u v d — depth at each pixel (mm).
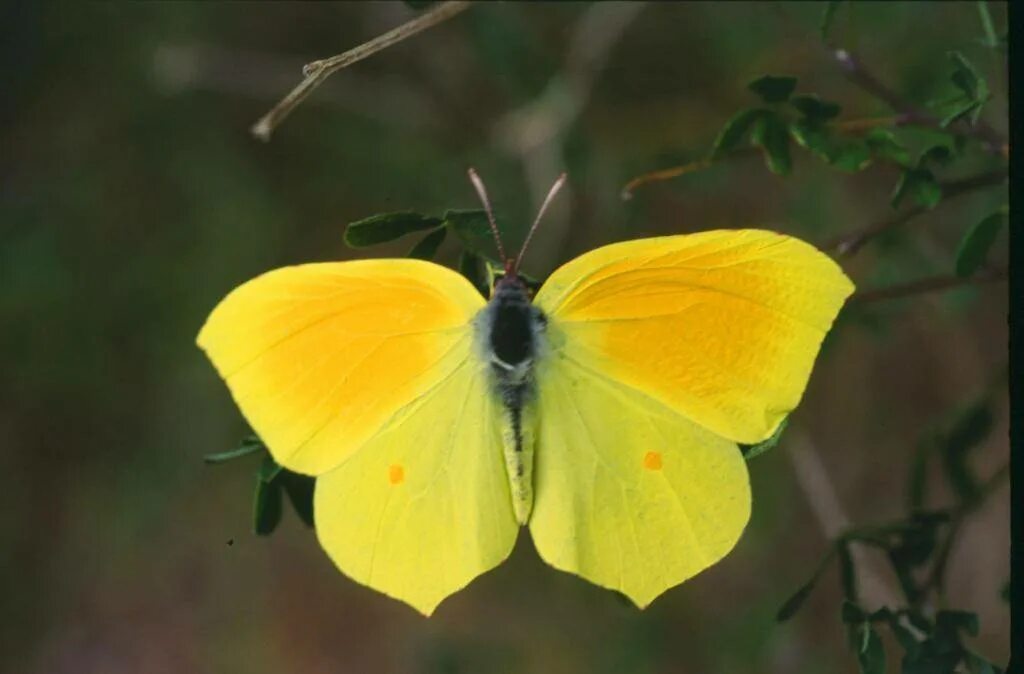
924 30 437
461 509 363
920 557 381
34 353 515
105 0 488
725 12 459
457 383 365
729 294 358
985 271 390
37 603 549
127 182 512
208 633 559
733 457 359
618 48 467
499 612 531
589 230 463
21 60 497
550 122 455
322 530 361
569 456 363
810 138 375
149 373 523
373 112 495
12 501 544
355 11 489
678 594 518
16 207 511
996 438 509
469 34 467
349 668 550
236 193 510
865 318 434
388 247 500
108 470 540
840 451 525
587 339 364
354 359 362
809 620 508
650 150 465
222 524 551
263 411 358
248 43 493
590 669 511
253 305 357
